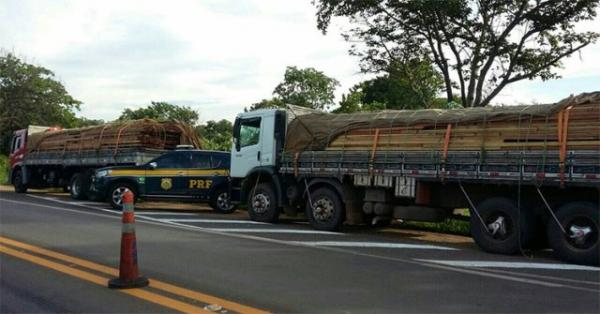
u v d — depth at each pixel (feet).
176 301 18.61
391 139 36.11
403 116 36.22
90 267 23.73
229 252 28.17
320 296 19.43
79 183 61.82
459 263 26.86
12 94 144.46
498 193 31.83
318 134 40.63
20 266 23.90
